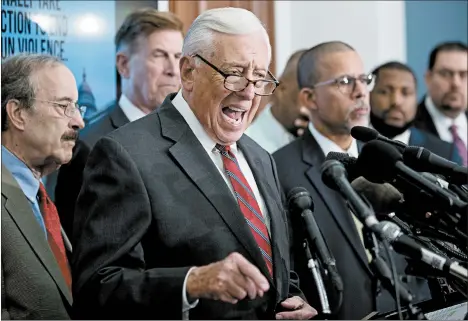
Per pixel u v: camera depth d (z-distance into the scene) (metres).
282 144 3.87
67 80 2.84
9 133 2.77
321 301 1.95
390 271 1.86
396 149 1.99
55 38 3.55
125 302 2.07
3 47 3.36
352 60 3.47
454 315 1.98
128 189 2.21
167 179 2.26
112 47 3.71
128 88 3.59
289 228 2.68
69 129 2.83
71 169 3.32
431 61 4.52
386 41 4.65
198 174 2.29
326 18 4.57
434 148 4.29
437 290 2.24
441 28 4.73
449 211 1.92
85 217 2.23
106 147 2.28
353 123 3.46
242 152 2.52
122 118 3.57
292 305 2.28
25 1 3.45
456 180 2.01
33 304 2.41
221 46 2.33
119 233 2.17
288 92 3.86
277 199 2.48
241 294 1.96
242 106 2.36
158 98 3.55
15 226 2.45
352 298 3.12
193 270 2.07
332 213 3.24
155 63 3.54
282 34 4.48
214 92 2.34
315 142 3.45
